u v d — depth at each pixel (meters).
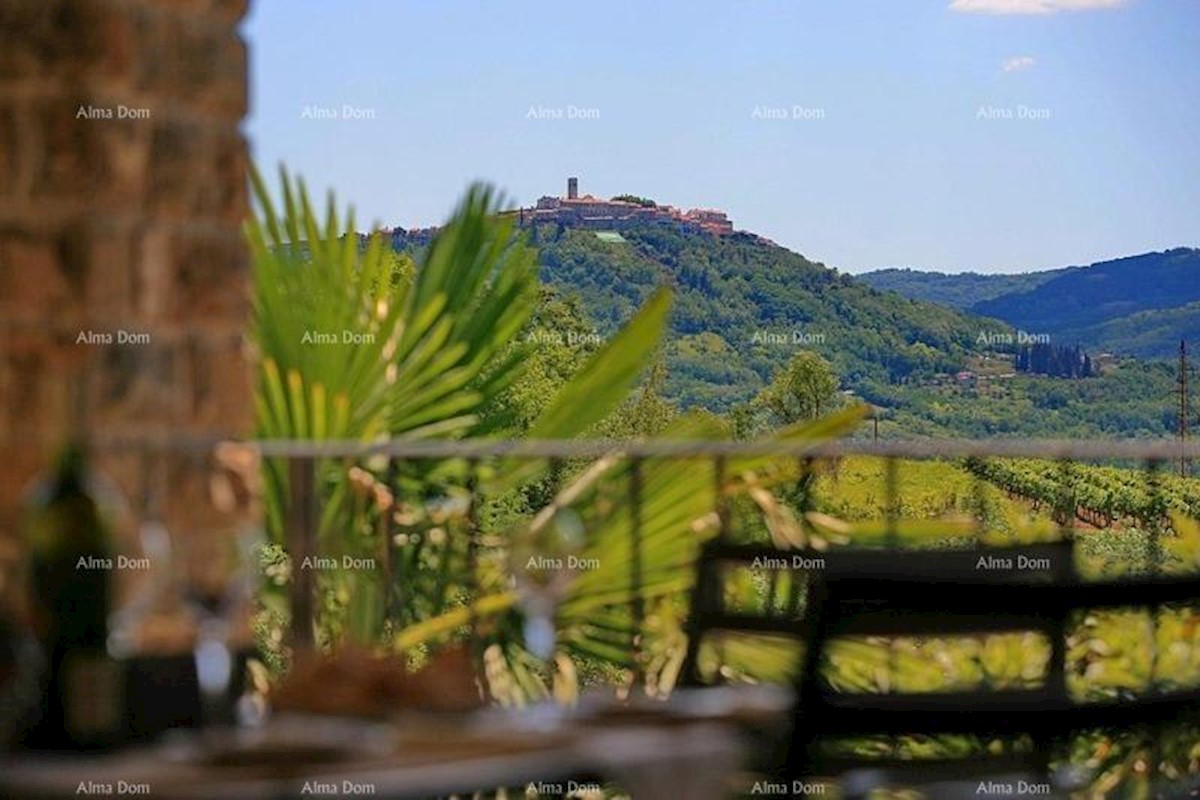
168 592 7.05
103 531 5.21
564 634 11.59
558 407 13.02
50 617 5.17
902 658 9.31
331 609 12.65
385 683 5.99
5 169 9.58
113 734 5.17
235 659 9.68
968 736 6.66
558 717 5.85
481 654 11.83
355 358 13.23
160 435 9.86
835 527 11.41
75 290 9.57
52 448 9.49
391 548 12.62
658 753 5.41
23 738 5.12
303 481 11.27
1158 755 8.27
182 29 10.01
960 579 6.44
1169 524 10.77
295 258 13.25
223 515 10.09
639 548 11.50
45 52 9.53
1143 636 10.09
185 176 10.06
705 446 11.05
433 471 13.04
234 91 10.40
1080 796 7.78
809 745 6.60
